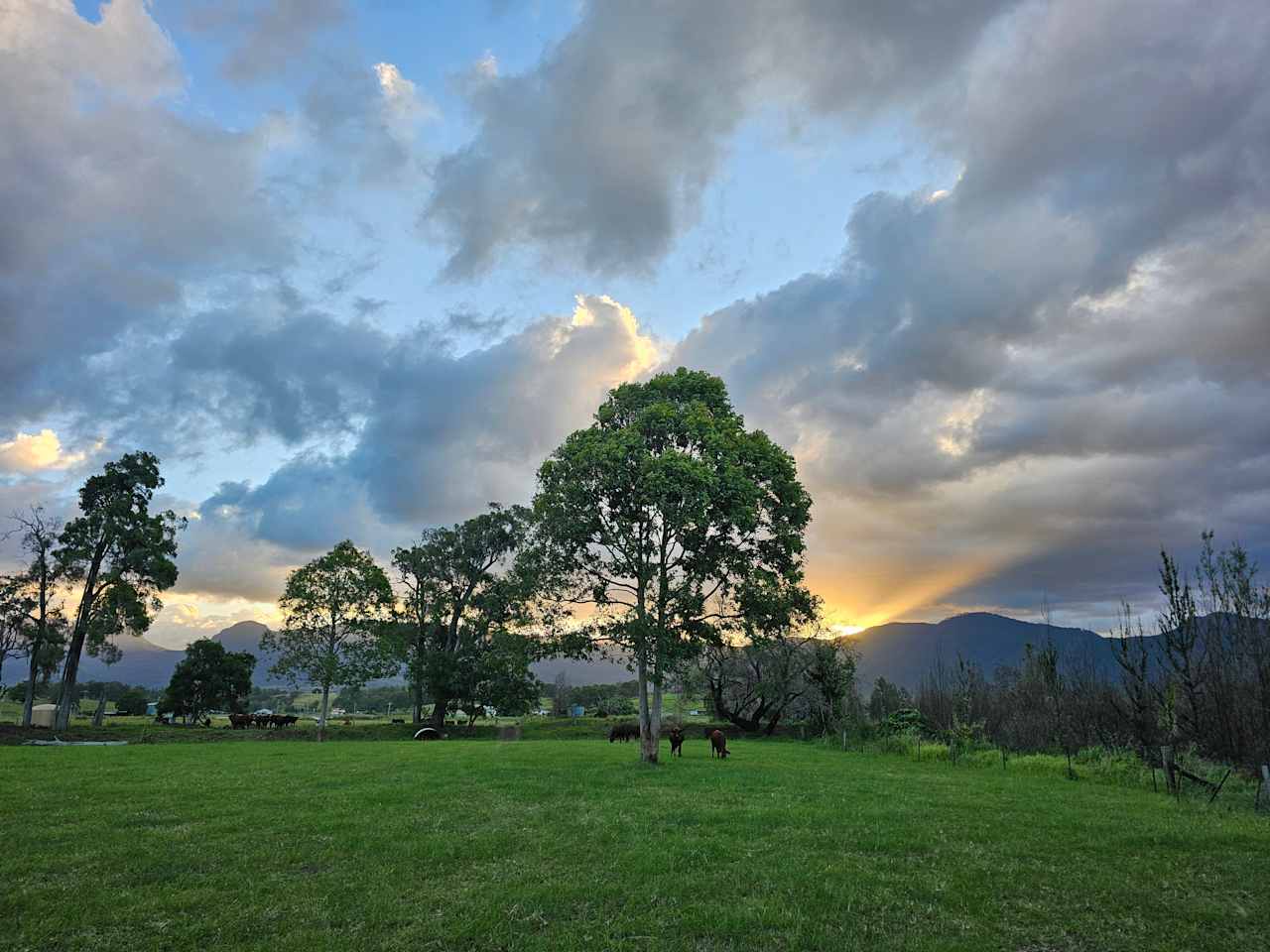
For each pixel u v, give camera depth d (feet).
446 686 216.54
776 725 223.51
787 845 43.78
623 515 102.63
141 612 188.44
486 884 35.40
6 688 233.55
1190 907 32.63
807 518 110.83
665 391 112.68
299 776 79.61
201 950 27.30
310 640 208.33
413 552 239.91
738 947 27.76
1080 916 31.50
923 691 191.83
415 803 59.41
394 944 27.89
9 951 26.99
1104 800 68.13
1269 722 91.86
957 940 28.37
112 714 349.20
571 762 100.32
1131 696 104.99
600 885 35.01
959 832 48.34
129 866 38.47
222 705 298.15
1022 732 135.44
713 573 102.47
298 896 33.53
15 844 43.47
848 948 27.48
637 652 98.48
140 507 197.26
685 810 55.42
